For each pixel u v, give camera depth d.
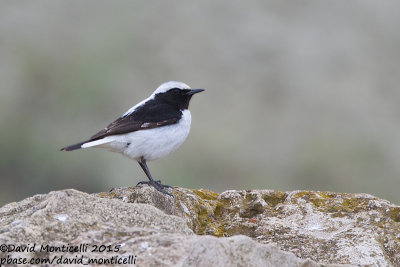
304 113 20.80
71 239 5.75
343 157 18.78
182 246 5.41
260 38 24.81
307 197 8.30
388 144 19.67
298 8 26.47
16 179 18.41
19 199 18.09
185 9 26.20
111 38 22.98
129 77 21.83
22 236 5.70
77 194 6.28
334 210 7.95
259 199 8.30
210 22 25.62
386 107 21.53
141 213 6.20
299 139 19.53
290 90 22.08
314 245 7.16
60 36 23.55
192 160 18.12
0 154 18.28
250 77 22.78
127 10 25.27
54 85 20.95
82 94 20.47
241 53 24.08
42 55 21.91
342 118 20.77
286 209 8.07
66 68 21.27
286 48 24.33
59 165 18.44
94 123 20.20
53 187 18.39
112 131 8.94
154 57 23.30
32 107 20.28
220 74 22.97
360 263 6.75
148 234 5.81
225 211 8.30
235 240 5.52
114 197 7.76
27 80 20.95
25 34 23.50
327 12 26.31
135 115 9.23
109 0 25.81
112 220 6.10
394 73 23.34
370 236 7.23
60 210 6.05
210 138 18.83
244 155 18.59
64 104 20.41
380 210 7.84
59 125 19.89
